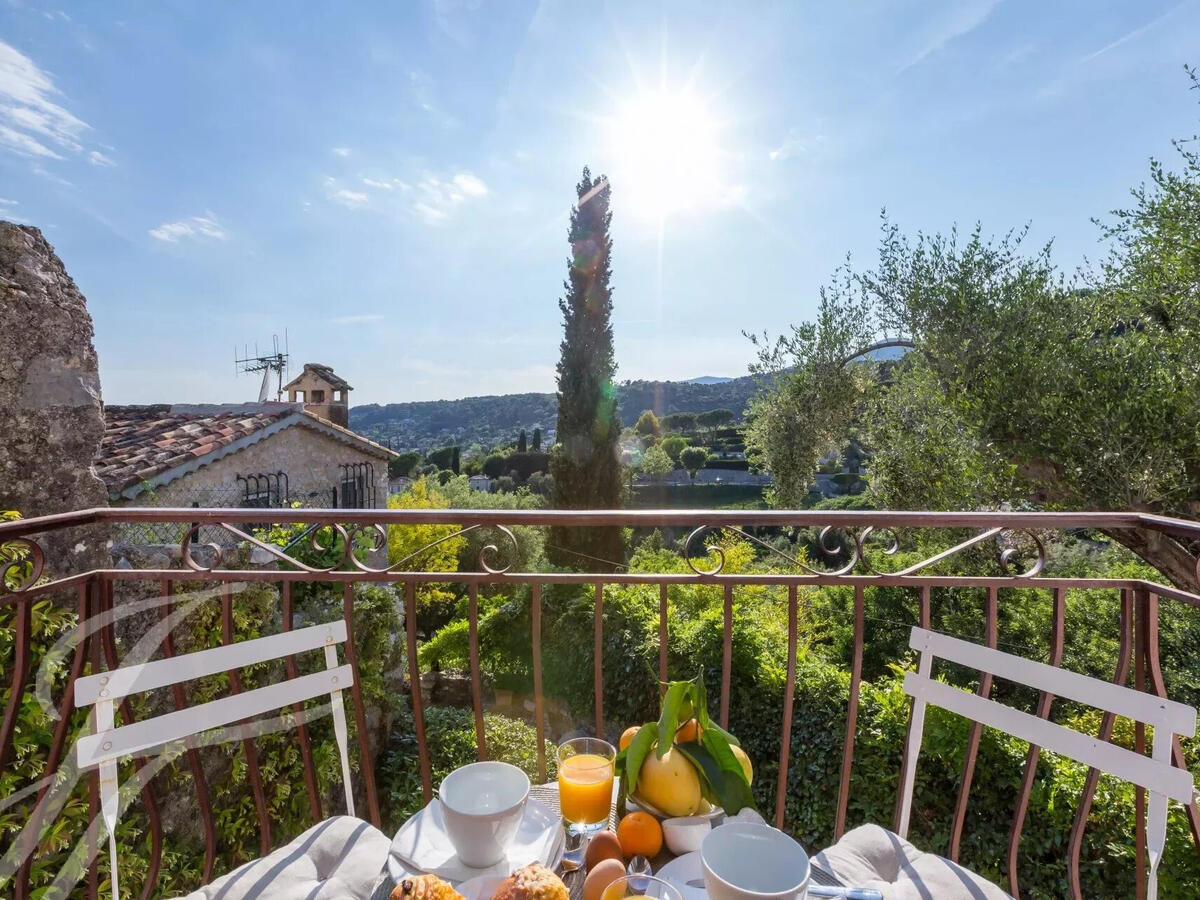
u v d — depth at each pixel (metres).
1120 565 7.84
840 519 1.63
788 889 0.75
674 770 0.94
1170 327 6.38
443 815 0.90
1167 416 5.92
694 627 5.87
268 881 1.05
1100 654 7.23
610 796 0.99
